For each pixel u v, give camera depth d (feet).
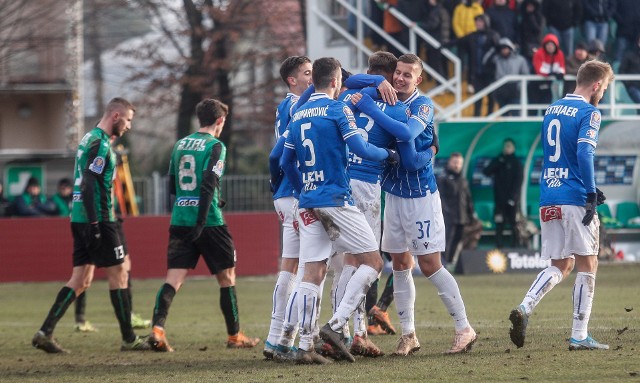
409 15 215.10
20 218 214.48
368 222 88.53
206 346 108.78
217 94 373.20
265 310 149.59
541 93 214.28
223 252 106.73
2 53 339.36
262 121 385.29
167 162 427.33
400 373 79.10
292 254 94.99
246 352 102.47
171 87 382.22
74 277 108.88
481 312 132.36
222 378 81.05
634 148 228.43
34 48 338.34
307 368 83.66
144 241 216.13
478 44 212.43
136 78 379.96
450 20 214.48
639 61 220.84
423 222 89.20
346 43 230.07
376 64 91.45
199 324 133.28
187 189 107.04
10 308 165.37
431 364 83.71
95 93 442.09
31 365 96.78
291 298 87.35
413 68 88.48
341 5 235.20
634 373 74.69
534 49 214.48
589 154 86.79
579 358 83.76
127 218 215.51
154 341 104.32
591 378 73.46
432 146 90.43
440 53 213.25
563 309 131.34
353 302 85.40
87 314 153.79
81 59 365.61
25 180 271.08
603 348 89.04
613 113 211.41
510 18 215.10
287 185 95.50
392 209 90.33
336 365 85.05
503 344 96.07
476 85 214.28
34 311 160.04
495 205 221.66
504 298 152.87
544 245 91.09
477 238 214.48
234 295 107.14
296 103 89.40
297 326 88.02
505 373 77.30
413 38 211.41
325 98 84.53
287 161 87.97
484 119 206.90
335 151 83.35
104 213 107.86
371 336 110.42
